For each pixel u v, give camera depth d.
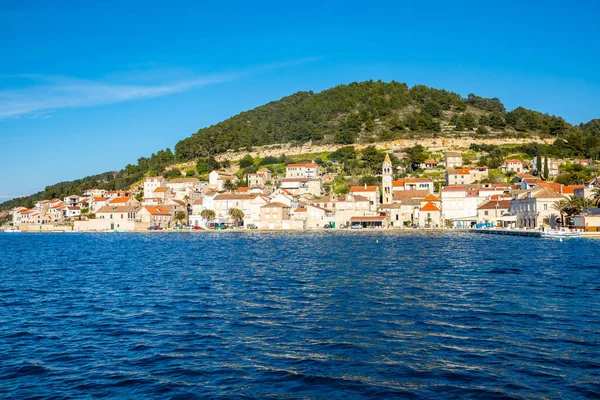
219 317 41.44
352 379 26.92
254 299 49.34
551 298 48.06
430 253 97.75
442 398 24.39
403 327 37.22
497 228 189.88
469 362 29.28
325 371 28.16
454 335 34.91
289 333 36.03
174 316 42.22
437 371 27.91
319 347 32.56
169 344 33.88
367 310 43.28
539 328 36.53
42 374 28.47
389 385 26.06
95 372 28.66
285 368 28.72
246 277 66.00
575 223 159.38
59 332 37.59
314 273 68.69
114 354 31.92
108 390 26.02
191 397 24.92
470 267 73.62
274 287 56.81
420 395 24.75
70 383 27.05
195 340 34.69
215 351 32.12
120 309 45.75
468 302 46.41
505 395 24.61
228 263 85.19
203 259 94.00
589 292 51.22
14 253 118.62
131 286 60.00
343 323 38.69
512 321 38.72
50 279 68.00
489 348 31.84
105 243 156.75
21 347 33.75
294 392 25.33
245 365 29.33
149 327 38.59
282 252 106.62
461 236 161.50
